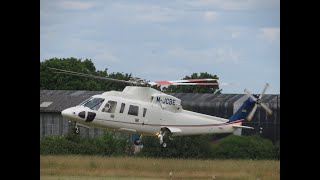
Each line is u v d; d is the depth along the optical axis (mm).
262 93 106625
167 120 100438
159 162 96188
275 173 88625
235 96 139125
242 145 102000
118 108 96750
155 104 99750
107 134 121938
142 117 98250
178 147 104875
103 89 195250
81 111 95250
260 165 93688
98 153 116938
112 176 85312
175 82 98438
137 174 87375
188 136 104250
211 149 102312
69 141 117688
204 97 137000
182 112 102375
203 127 103062
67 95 167125
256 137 102938
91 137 121125
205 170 91000
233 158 101750
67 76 196250
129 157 106375
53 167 90375
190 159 101438
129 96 98438
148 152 112188
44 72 196625
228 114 134250
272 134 119750
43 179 79188
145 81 100188
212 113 134250
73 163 93562
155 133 100250
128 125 97688
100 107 96062
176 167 92500
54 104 160750
